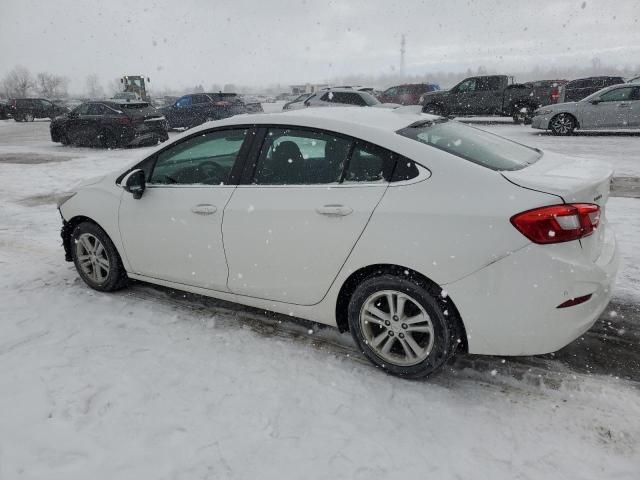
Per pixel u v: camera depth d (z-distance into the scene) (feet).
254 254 9.80
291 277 9.52
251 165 9.93
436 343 8.32
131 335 10.59
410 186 8.26
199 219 10.38
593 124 43.37
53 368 9.29
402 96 74.69
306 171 9.30
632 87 41.83
